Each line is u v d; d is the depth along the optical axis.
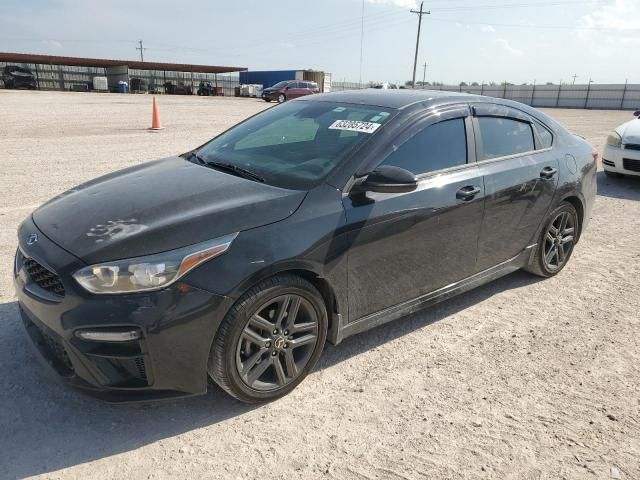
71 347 2.38
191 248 2.44
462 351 3.47
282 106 4.23
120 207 2.75
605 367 3.34
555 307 4.18
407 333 3.69
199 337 2.46
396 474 2.38
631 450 2.60
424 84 62.94
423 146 3.39
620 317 4.03
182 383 2.51
